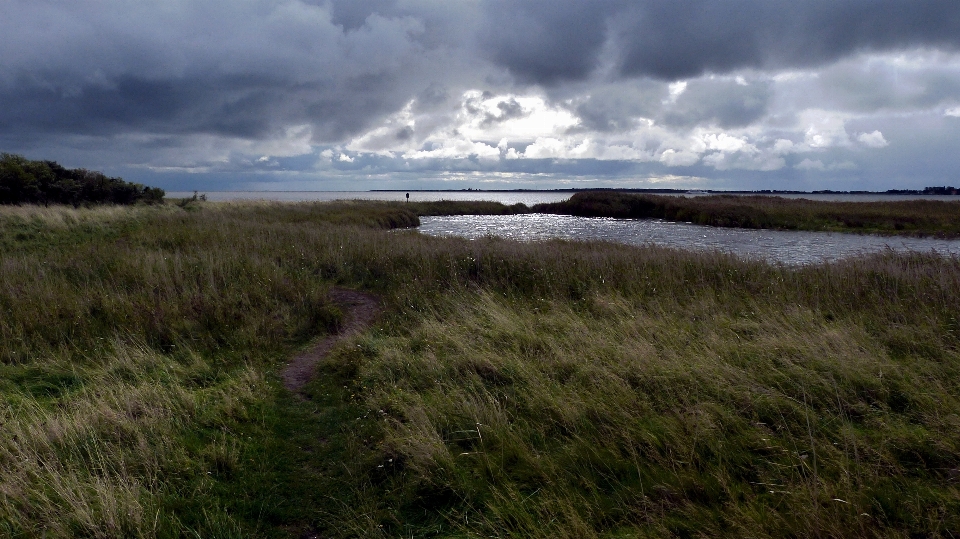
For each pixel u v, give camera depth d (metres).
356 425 4.78
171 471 3.90
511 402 4.89
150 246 13.48
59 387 5.48
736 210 39.19
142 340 6.70
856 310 7.71
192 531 3.28
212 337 7.06
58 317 7.34
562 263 11.05
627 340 6.22
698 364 5.29
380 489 3.84
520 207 54.59
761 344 5.84
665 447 3.99
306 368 6.41
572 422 4.40
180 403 4.94
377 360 6.14
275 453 4.32
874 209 40.66
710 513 3.23
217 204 33.34
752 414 4.41
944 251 20.86
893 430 4.02
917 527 3.04
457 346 6.27
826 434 4.07
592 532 3.12
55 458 3.87
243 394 5.27
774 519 3.11
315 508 3.65
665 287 9.47
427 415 4.61
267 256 12.00
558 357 5.80
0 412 4.57
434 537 3.31
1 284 8.73
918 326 6.50
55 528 3.21
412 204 51.19
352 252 12.87
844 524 2.98
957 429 3.88
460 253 12.07
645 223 38.84
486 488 3.70
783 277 9.92
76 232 16.55
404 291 9.44
